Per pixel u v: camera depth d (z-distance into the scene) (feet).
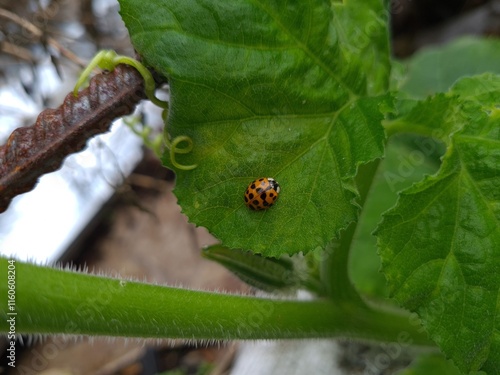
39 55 0.48
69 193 0.61
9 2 0.44
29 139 0.21
